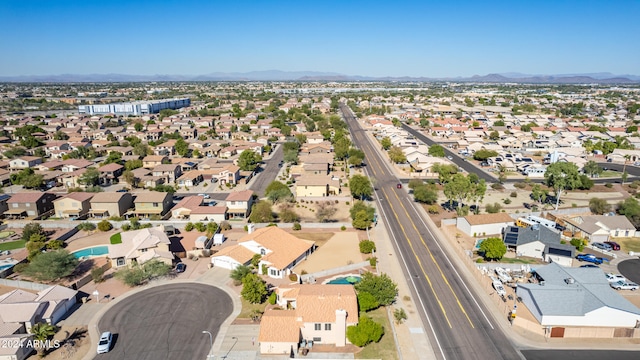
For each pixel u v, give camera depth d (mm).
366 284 59812
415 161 144875
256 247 73688
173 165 132500
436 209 101875
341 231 89812
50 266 65750
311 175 122562
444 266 73188
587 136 195875
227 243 83062
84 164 142125
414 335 53312
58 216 99500
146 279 67750
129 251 74312
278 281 67500
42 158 150625
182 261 75062
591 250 79750
